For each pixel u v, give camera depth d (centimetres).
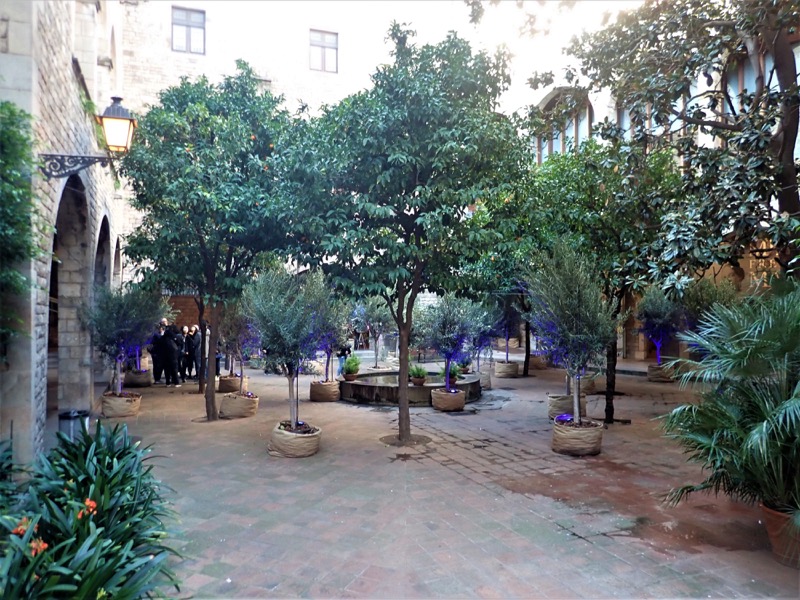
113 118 618
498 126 747
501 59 757
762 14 673
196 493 557
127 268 1884
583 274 748
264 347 734
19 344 539
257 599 348
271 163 938
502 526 474
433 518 492
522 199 870
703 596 354
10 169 452
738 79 1280
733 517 495
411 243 757
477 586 367
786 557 396
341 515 498
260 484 589
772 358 405
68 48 696
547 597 352
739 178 673
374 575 382
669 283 670
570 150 1128
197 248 985
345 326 1238
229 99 1005
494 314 1316
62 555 293
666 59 788
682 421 449
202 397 1250
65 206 914
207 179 899
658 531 462
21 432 539
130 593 274
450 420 987
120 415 990
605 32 849
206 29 2227
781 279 489
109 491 370
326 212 762
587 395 1304
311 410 1084
